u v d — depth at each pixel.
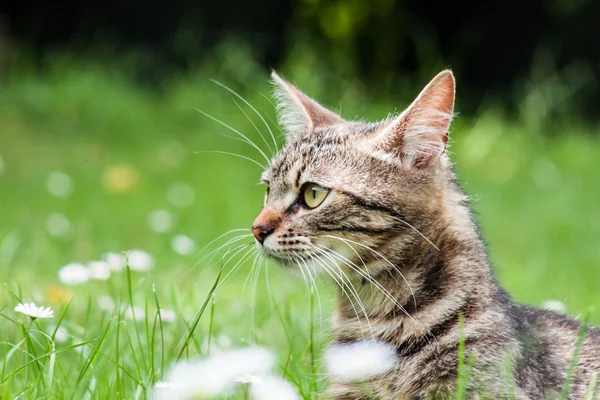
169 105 16.78
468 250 4.78
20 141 15.13
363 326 4.86
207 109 16.14
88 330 5.66
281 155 5.24
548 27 17.80
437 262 4.73
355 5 17.67
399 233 4.74
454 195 4.90
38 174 13.16
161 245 8.95
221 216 10.55
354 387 4.69
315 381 4.86
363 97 15.89
